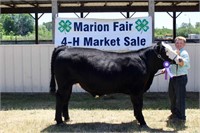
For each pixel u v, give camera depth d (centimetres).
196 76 1157
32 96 1148
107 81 756
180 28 3991
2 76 1180
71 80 773
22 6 1938
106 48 1123
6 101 1085
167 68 777
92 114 903
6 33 4334
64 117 823
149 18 1116
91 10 1959
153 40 1163
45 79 1176
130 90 769
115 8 1958
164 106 1002
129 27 1120
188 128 765
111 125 788
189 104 1033
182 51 809
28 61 1178
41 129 758
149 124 801
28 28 4972
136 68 758
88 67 756
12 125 796
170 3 1859
